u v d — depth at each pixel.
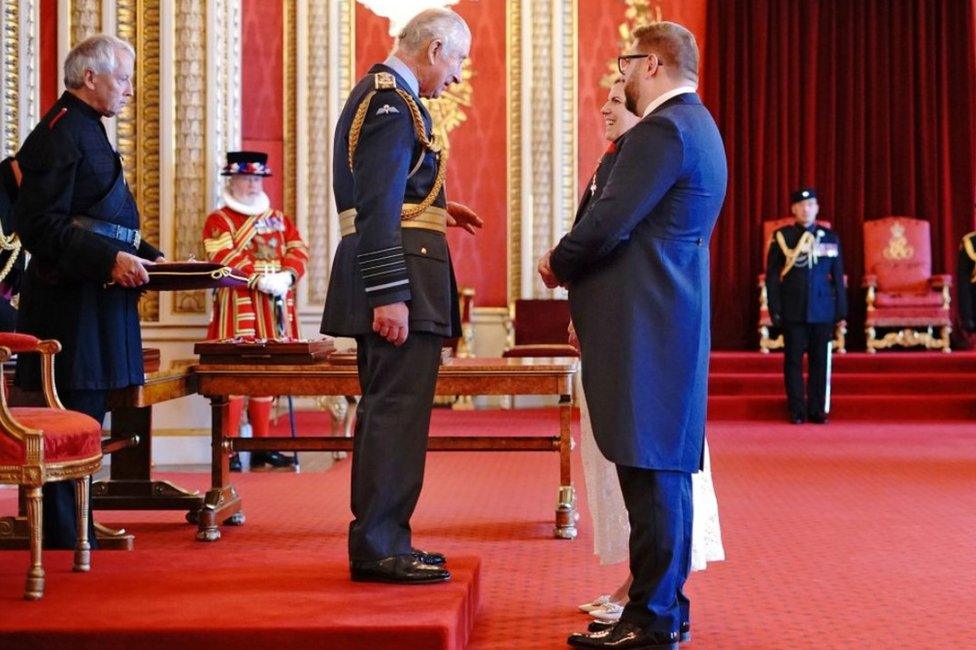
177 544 4.97
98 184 4.16
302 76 11.05
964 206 11.89
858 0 11.88
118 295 4.25
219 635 2.93
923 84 11.85
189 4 7.81
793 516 5.48
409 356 3.36
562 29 11.45
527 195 11.39
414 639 2.92
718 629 3.53
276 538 5.10
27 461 3.29
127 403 4.52
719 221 11.92
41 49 8.17
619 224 3.05
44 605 3.18
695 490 3.61
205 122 7.83
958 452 7.89
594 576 4.28
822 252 9.94
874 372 10.80
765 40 11.85
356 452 3.46
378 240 3.21
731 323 11.91
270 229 7.40
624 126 3.73
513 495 6.20
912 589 4.05
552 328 10.96
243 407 7.75
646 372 3.11
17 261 5.20
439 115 11.45
